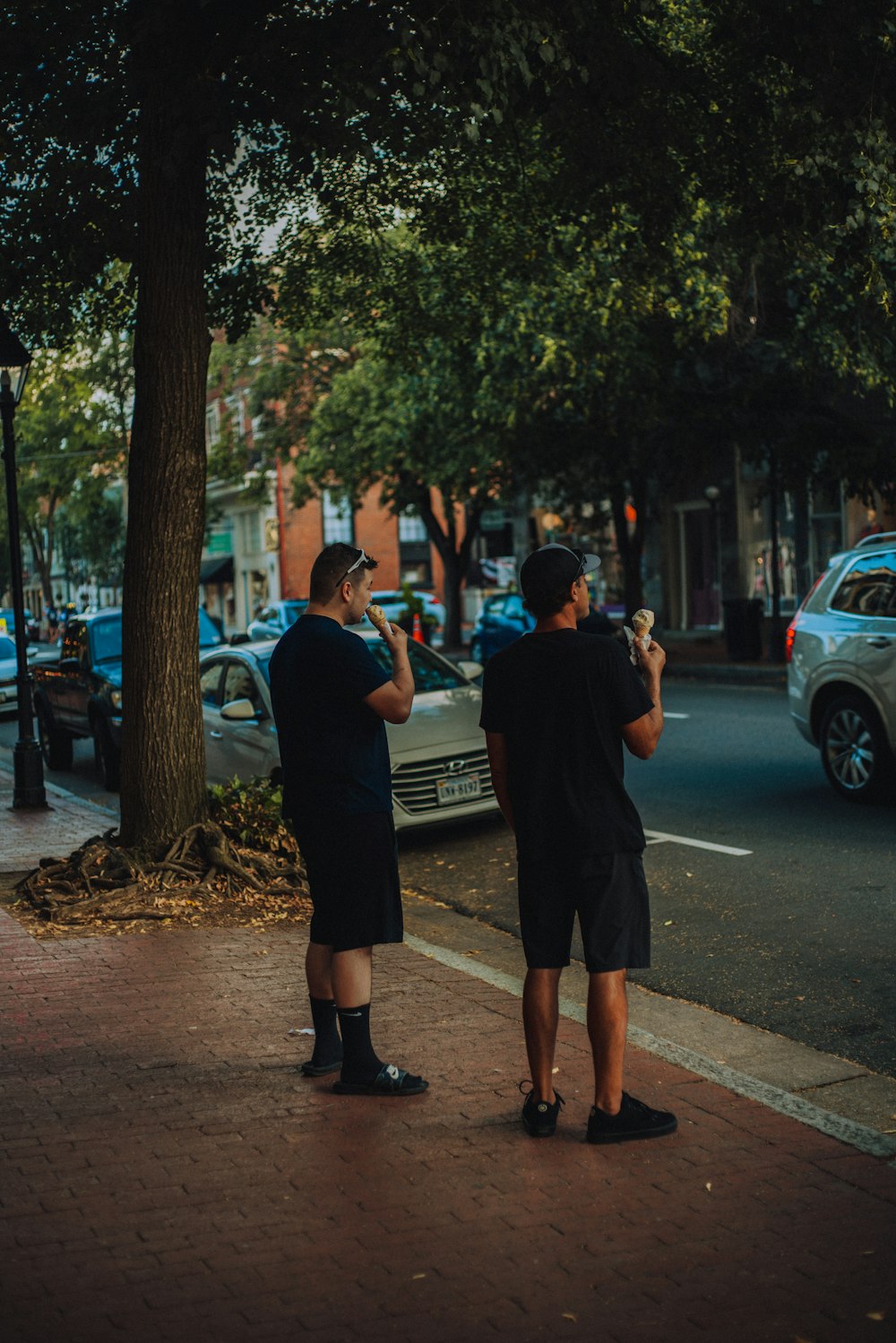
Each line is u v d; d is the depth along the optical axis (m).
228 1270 3.64
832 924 7.62
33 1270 3.66
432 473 30.56
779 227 11.12
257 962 7.00
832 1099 5.11
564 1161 4.34
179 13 8.24
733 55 10.81
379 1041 5.62
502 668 4.67
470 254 13.65
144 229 8.41
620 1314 3.40
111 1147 4.52
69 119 10.70
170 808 8.78
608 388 23.59
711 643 32.56
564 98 9.78
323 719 4.97
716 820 10.80
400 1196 4.10
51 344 12.74
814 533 30.02
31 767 12.98
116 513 63.72
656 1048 5.47
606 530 38.59
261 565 62.78
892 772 10.84
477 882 9.42
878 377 21.16
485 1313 3.41
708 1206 4.00
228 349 40.53
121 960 7.07
